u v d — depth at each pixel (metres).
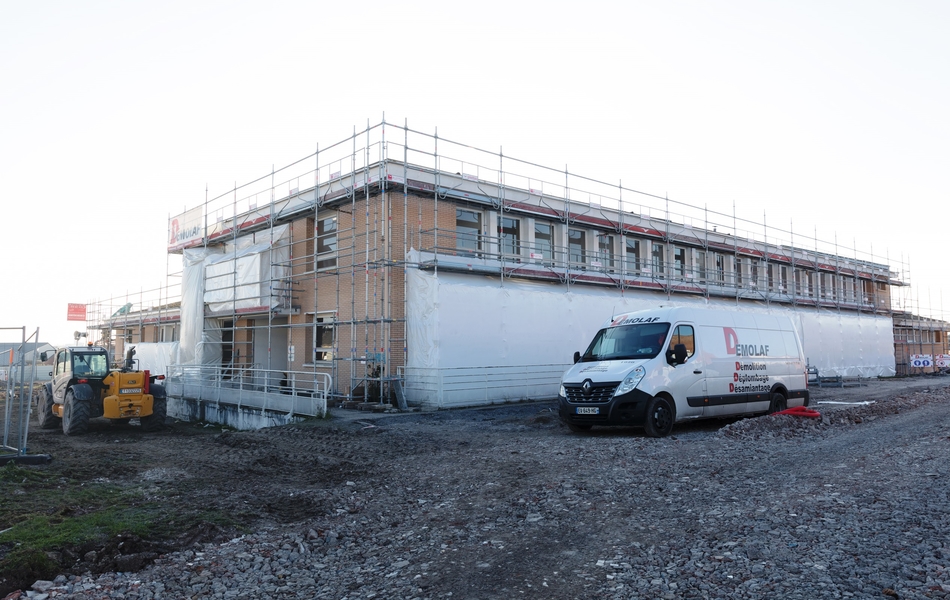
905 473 7.32
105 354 18.11
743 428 11.12
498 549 5.54
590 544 5.50
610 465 8.50
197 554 5.84
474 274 19.94
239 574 5.30
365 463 10.25
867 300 40.88
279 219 23.27
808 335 31.39
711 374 12.73
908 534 5.18
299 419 16.12
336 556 5.72
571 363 20.88
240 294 23.34
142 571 5.45
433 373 17.55
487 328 18.75
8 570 5.28
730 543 5.20
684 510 6.29
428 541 5.90
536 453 9.74
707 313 13.16
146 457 12.09
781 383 14.27
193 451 12.86
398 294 19.08
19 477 9.57
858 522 5.55
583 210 24.48
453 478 8.46
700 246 29.34
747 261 32.59
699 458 8.81
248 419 18.28
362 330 19.66
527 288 20.06
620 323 13.18
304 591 4.94
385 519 6.75
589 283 23.11
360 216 20.22
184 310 26.66
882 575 4.39
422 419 15.29
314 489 8.53
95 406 17.55
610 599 4.33
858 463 8.08
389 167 18.98
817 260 35.53
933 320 46.06
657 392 11.66
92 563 5.62
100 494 8.57
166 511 7.28
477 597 4.55
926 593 4.07
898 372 41.16
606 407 11.55
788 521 5.68
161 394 17.97
